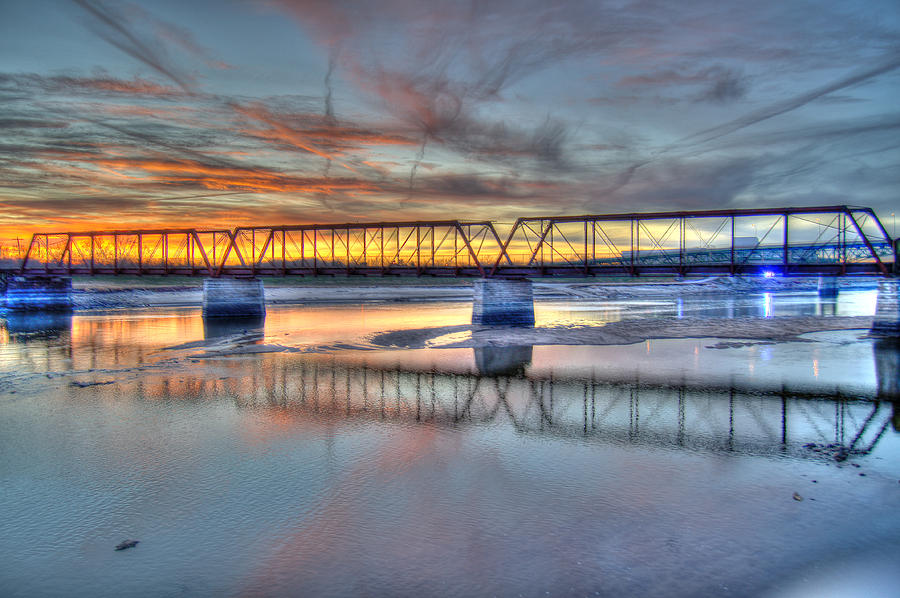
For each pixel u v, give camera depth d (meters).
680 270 46.12
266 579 9.30
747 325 48.22
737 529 10.81
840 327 46.19
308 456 15.45
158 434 17.59
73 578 9.39
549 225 51.44
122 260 82.25
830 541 10.29
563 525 11.09
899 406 20.92
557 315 66.69
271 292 122.19
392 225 59.50
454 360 32.50
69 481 13.62
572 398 22.58
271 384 25.67
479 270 53.47
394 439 17.05
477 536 10.69
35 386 25.05
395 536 10.73
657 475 13.84
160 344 40.62
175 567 9.73
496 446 16.33
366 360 32.62
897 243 39.91
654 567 9.45
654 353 34.19
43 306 75.06
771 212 43.44
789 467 14.32
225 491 12.99
